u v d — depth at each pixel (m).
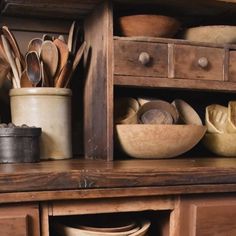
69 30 1.07
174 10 0.98
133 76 0.86
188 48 0.90
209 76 0.92
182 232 0.72
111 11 0.86
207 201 0.73
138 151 0.88
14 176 0.61
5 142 0.78
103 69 0.87
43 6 0.93
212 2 0.92
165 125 0.84
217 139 0.99
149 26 0.89
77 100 1.07
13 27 1.03
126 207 0.69
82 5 0.92
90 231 0.69
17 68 0.91
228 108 1.03
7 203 0.62
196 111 1.14
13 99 0.90
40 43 0.93
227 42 0.95
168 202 0.71
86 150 1.00
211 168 0.72
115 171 0.66
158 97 1.12
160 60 0.88
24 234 0.61
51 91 0.88
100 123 0.90
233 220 0.73
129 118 0.93
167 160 0.88
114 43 0.85
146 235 0.78
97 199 0.67
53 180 0.63
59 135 0.90
